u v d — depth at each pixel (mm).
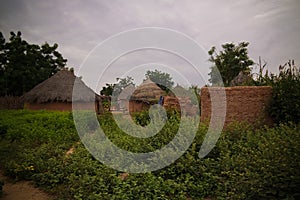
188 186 4805
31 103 19156
